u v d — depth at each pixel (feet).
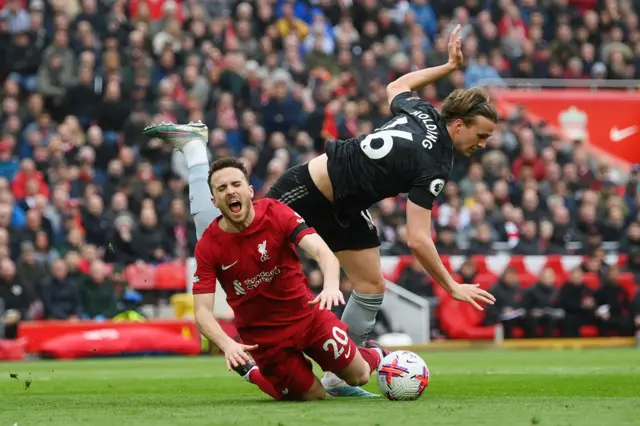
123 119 159.84
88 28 163.84
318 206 59.67
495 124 56.65
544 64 197.47
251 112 163.94
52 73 159.84
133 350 131.13
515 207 170.91
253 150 159.12
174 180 151.12
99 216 144.36
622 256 161.89
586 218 170.50
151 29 169.58
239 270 50.88
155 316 139.54
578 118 188.34
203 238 51.11
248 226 50.55
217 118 162.20
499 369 95.61
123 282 138.62
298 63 175.01
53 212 144.36
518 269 154.10
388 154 56.85
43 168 151.12
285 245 50.96
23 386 76.89
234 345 49.57
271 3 181.78
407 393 53.21
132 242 143.43
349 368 53.47
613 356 122.01
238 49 174.09
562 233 163.94
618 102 189.47
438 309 148.36
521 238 161.27
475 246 156.15
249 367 56.44
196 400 57.88
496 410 46.01
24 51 162.61
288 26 182.09
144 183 148.97
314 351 53.06
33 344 128.88
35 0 167.32
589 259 155.22
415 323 144.66
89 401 58.70
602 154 189.06
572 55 199.93
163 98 159.74
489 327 148.87
